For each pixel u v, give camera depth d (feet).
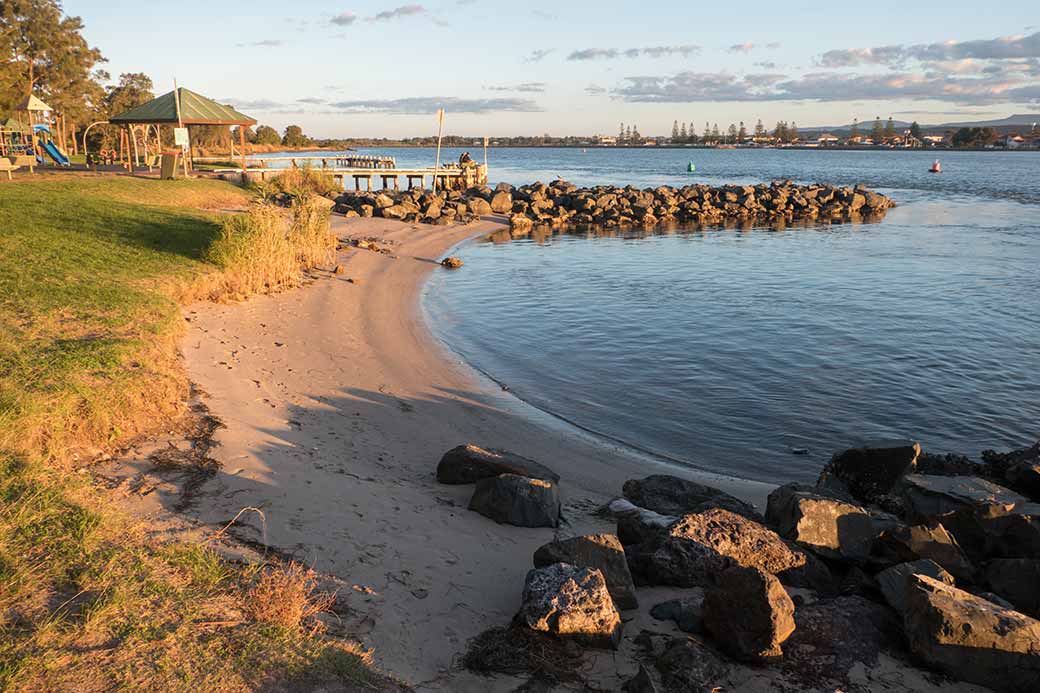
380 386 49.52
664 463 41.68
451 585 23.48
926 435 46.93
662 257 123.03
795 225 173.47
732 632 20.18
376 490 30.89
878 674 19.62
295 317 63.93
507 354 63.67
